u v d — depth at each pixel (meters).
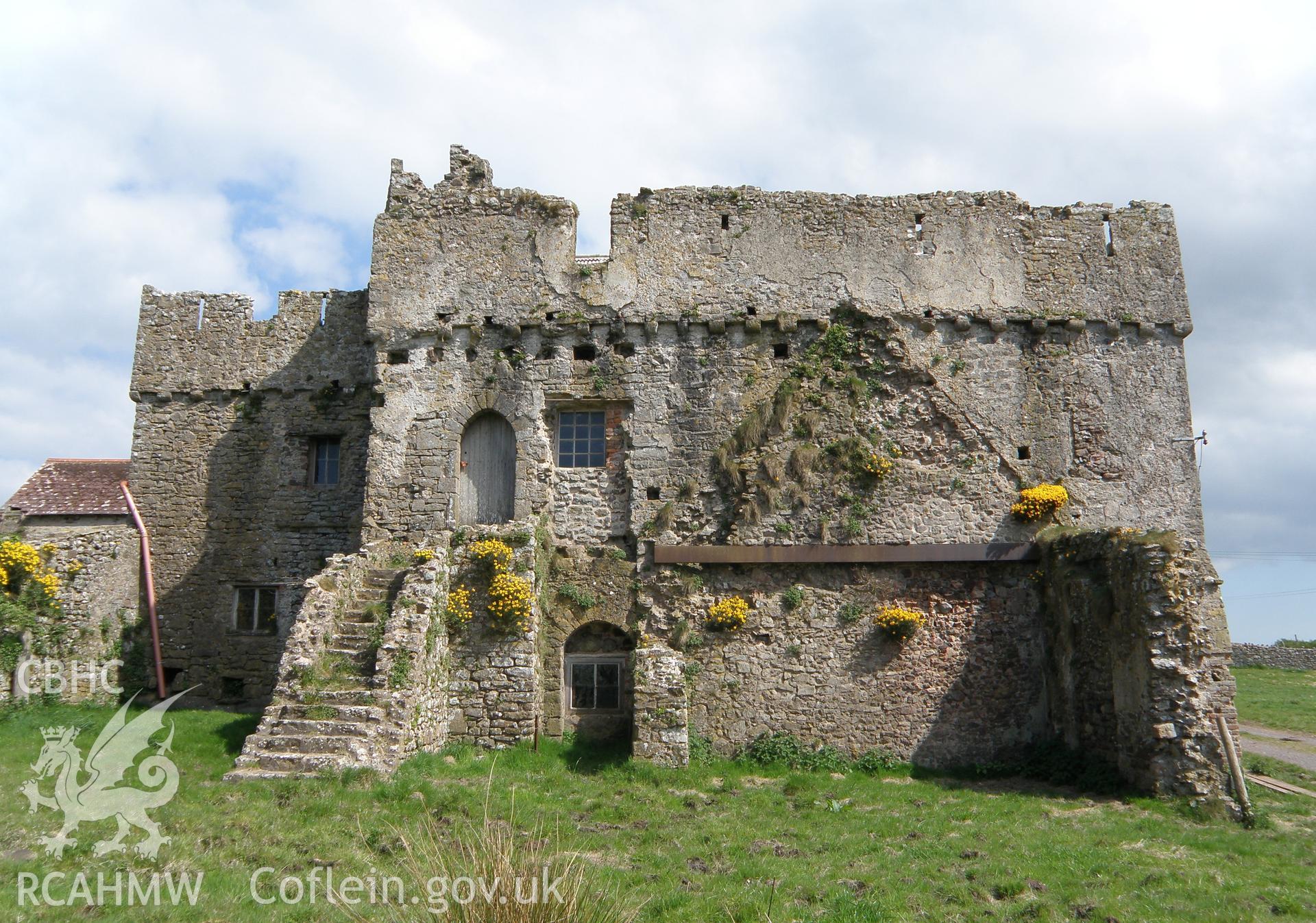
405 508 18.00
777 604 17.20
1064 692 16.36
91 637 18.55
